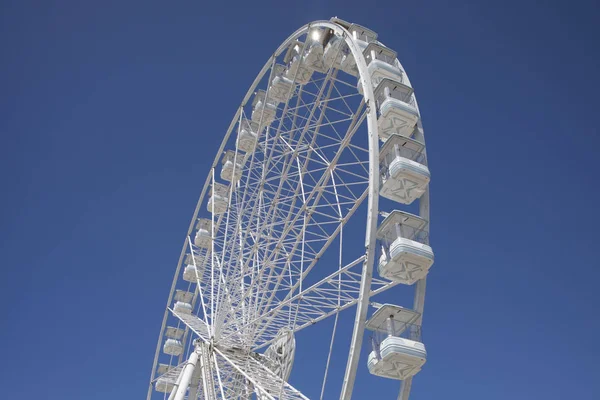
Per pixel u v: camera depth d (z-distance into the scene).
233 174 24.50
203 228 28.69
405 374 12.96
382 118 16.42
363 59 17.09
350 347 11.53
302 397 16.02
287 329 19.47
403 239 13.95
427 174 15.21
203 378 19.83
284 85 24.14
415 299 14.38
